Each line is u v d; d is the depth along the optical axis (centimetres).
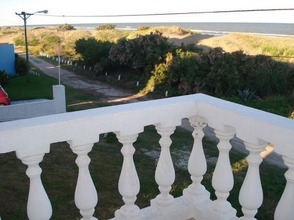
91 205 206
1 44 2659
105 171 689
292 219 177
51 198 520
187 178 658
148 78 2273
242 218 209
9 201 504
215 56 1842
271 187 659
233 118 202
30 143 177
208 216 239
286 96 1585
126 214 228
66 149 800
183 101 227
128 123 206
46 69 3158
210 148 923
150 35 2420
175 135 1074
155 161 801
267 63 1769
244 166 759
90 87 2345
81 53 3231
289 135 167
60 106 1355
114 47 2605
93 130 194
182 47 2333
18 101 1752
